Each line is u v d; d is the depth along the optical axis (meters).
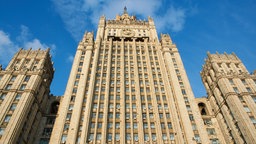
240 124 53.16
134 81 67.06
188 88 64.25
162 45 80.69
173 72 68.56
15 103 53.31
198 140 51.59
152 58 76.94
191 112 57.88
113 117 55.41
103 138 50.06
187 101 60.75
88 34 85.75
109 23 96.81
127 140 51.03
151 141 50.66
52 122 60.47
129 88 64.00
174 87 63.28
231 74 66.06
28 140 52.50
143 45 83.69
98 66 71.62
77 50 76.69
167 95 62.62
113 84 65.31
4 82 57.91
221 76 64.81
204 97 73.12
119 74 69.50
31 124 54.66
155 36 89.00
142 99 61.34
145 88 64.44
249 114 54.03
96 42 81.38
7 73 61.03
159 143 50.31
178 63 72.94
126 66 72.62
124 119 54.81
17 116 49.38
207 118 65.31
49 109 66.50
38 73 62.59
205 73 76.75
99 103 58.72
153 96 61.72
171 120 55.84
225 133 59.38
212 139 59.22
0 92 55.25
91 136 50.84
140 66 73.31
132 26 96.62
